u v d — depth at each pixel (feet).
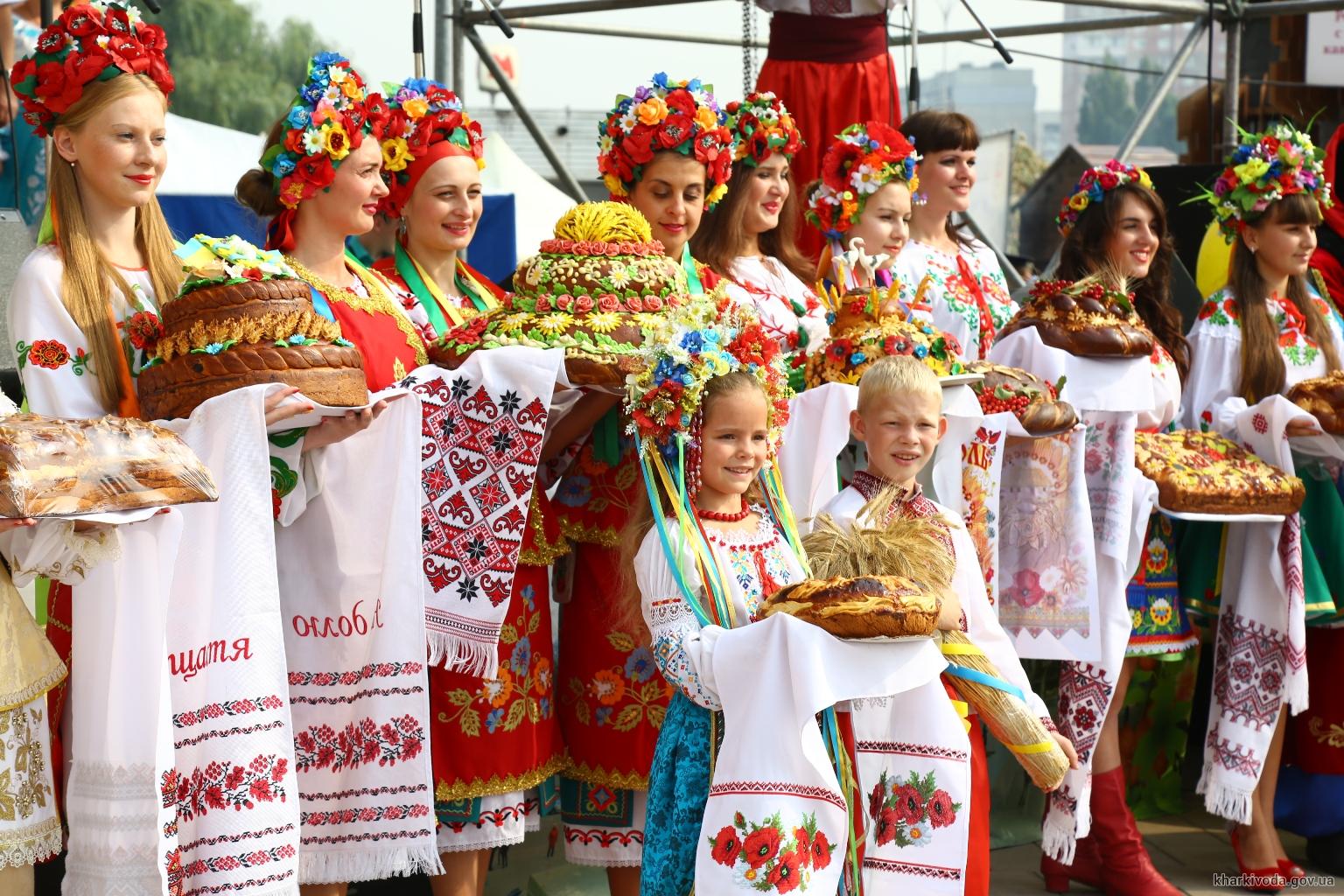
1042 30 23.08
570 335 10.48
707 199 13.30
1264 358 15.53
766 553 9.50
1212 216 21.01
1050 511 13.51
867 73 17.53
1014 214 59.77
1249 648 14.79
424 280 12.04
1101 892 14.17
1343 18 24.47
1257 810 14.76
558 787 12.54
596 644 11.35
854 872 9.18
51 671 8.38
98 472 7.96
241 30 106.63
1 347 13.79
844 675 8.55
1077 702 13.70
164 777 8.30
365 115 10.83
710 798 8.74
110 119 9.47
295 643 9.98
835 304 12.87
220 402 8.89
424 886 12.55
